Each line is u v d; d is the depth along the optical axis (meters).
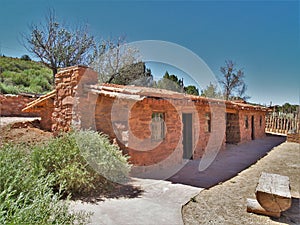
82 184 5.00
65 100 8.09
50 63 17.47
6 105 13.81
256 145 14.54
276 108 24.94
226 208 4.80
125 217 4.08
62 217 2.40
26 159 4.63
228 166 8.78
